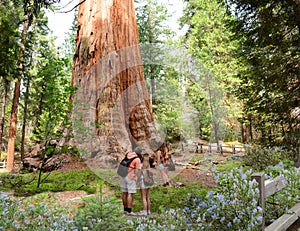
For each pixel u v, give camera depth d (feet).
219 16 55.11
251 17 24.99
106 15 31.22
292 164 20.98
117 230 10.44
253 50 25.21
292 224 14.01
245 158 30.60
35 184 21.80
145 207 14.82
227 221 10.85
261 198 10.91
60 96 21.88
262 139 25.61
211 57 52.85
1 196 13.67
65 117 21.66
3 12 33.53
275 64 22.66
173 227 11.03
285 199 13.57
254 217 9.96
